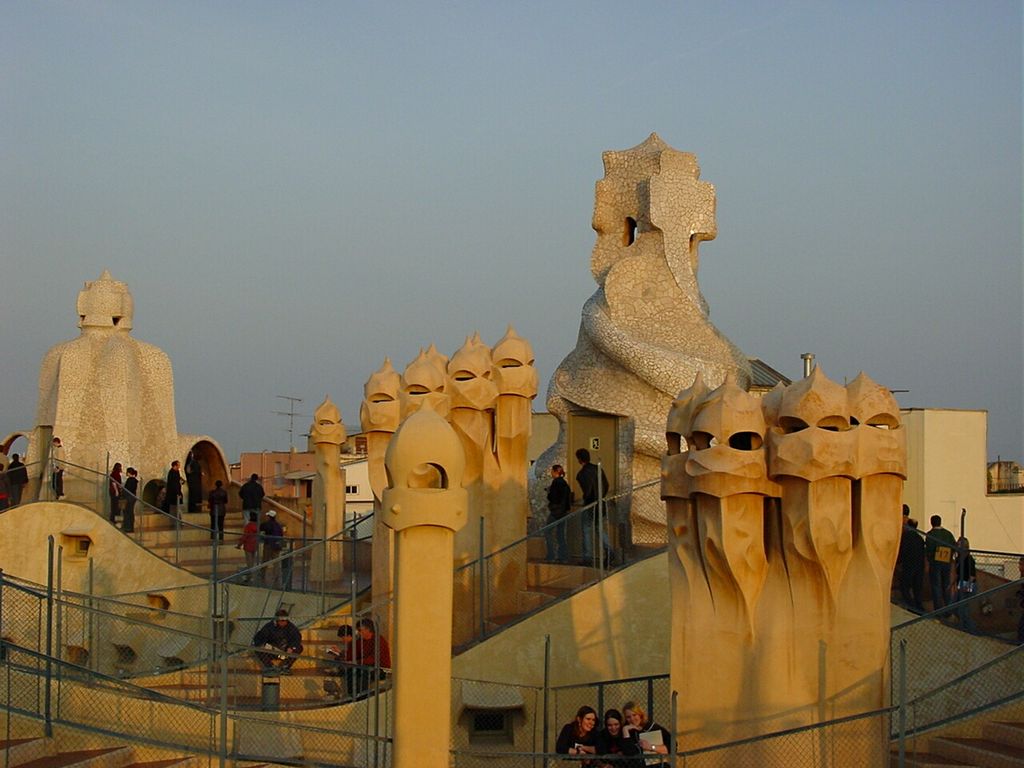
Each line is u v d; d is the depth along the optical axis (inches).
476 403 844.6
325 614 848.3
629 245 1043.9
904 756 549.0
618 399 975.6
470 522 845.2
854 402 563.8
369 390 845.8
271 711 690.8
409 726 517.3
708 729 575.8
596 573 789.9
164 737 671.8
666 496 593.0
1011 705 637.9
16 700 681.6
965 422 1581.0
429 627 520.4
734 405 567.5
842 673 557.0
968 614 748.6
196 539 1161.4
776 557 569.0
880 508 558.6
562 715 748.6
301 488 1972.2
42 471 1170.0
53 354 1346.0
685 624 586.6
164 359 1384.1
